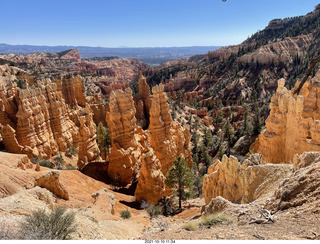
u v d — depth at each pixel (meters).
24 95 43.53
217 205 14.21
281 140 28.33
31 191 14.73
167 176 31.72
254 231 8.23
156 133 41.16
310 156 13.23
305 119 24.06
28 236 6.96
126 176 40.59
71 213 9.04
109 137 50.88
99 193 24.67
